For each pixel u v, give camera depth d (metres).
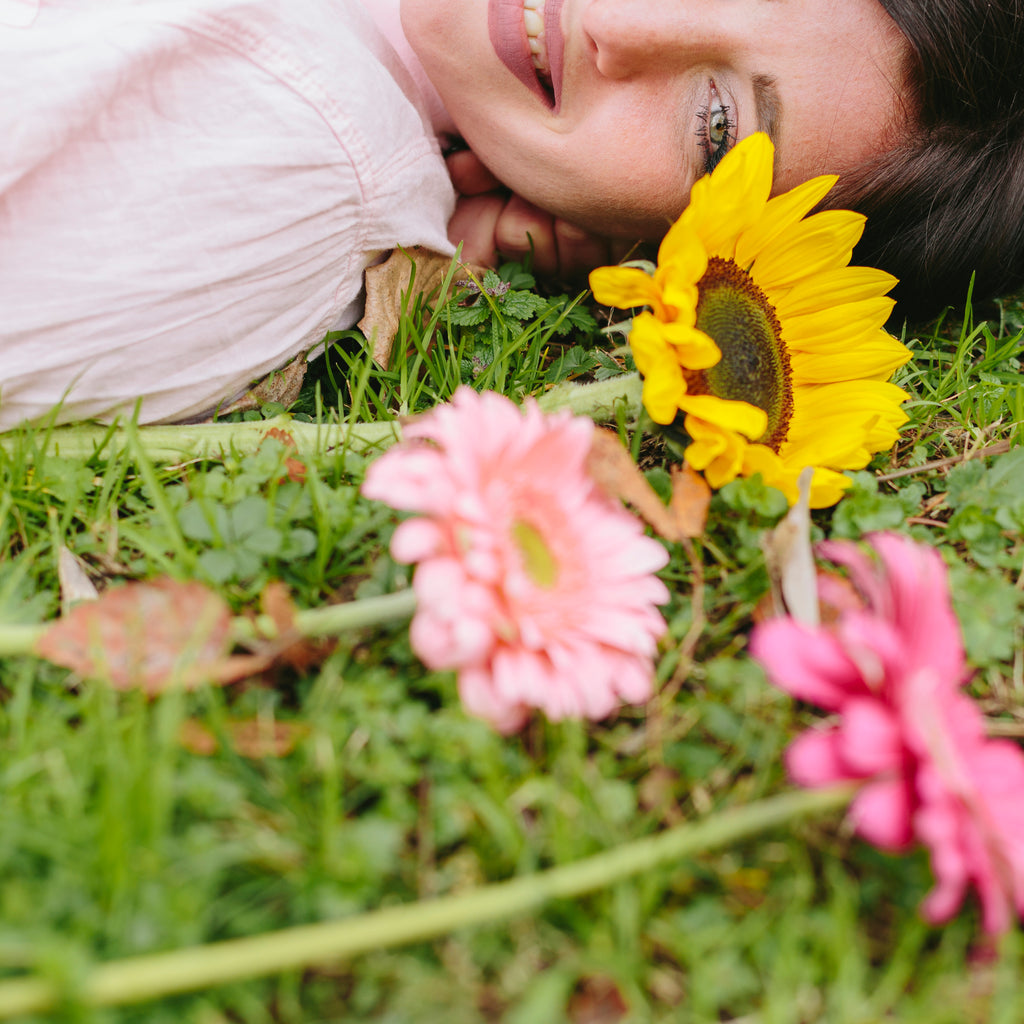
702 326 0.56
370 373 0.63
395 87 0.61
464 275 0.66
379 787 0.47
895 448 0.61
